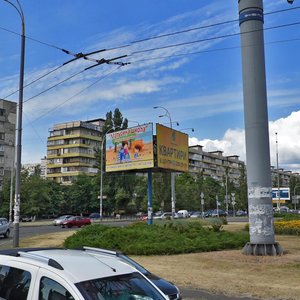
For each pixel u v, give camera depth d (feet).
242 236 66.49
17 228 70.13
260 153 54.03
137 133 101.19
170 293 19.67
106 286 12.98
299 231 88.94
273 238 53.52
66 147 403.75
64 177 401.29
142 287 13.84
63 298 12.34
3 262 14.70
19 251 15.67
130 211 299.38
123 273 13.94
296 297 30.68
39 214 282.56
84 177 330.13
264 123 54.54
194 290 33.50
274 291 32.58
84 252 16.11
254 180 53.98
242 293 32.24
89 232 66.39
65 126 407.44
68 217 183.11
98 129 421.59
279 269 42.50
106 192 290.56
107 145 110.32
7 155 287.07
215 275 39.73
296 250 57.62
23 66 73.20
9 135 290.35
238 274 40.16
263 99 54.80
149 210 95.14
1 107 286.66
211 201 370.53
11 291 13.65
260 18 55.67
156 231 68.28
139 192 287.07
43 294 12.82
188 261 49.01
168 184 284.41
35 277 13.28
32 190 259.39
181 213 254.88
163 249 55.88
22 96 72.79
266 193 53.57
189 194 340.59
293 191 479.82
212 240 62.80
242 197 373.40
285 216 153.07
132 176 289.74
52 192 305.12
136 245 56.90
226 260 49.08
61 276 12.74
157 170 104.17
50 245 73.77
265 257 50.49
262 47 55.52
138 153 100.22
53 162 409.90
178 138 106.83
